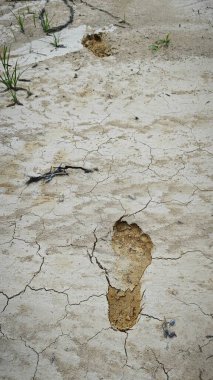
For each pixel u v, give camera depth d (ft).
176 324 3.52
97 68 5.30
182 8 6.08
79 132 4.66
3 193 4.25
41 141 4.61
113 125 4.70
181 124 4.68
